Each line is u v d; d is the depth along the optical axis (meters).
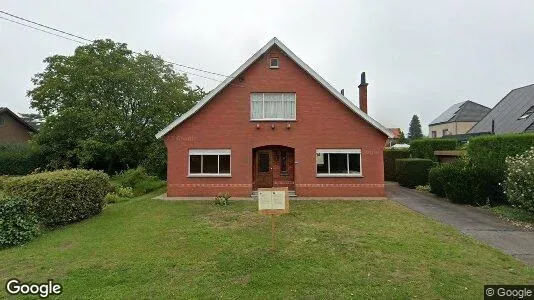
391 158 28.36
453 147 24.84
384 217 13.55
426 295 6.52
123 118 29.12
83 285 7.18
